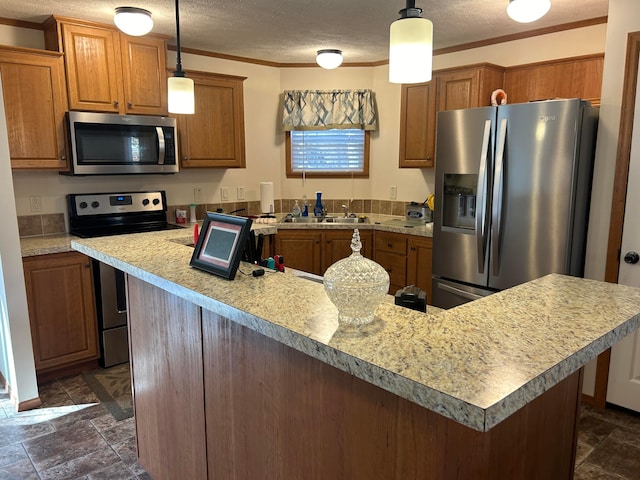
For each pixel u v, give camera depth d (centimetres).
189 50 403
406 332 108
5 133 249
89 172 321
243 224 159
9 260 257
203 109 386
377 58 444
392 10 299
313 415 125
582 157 261
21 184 328
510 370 88
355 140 479
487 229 293
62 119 312
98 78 323
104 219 360
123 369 324
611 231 263
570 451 151
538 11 244
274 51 414
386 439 106
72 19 308
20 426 256
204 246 171
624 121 252
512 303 132
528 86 355
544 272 273
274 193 480
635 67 246
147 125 345
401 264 390
